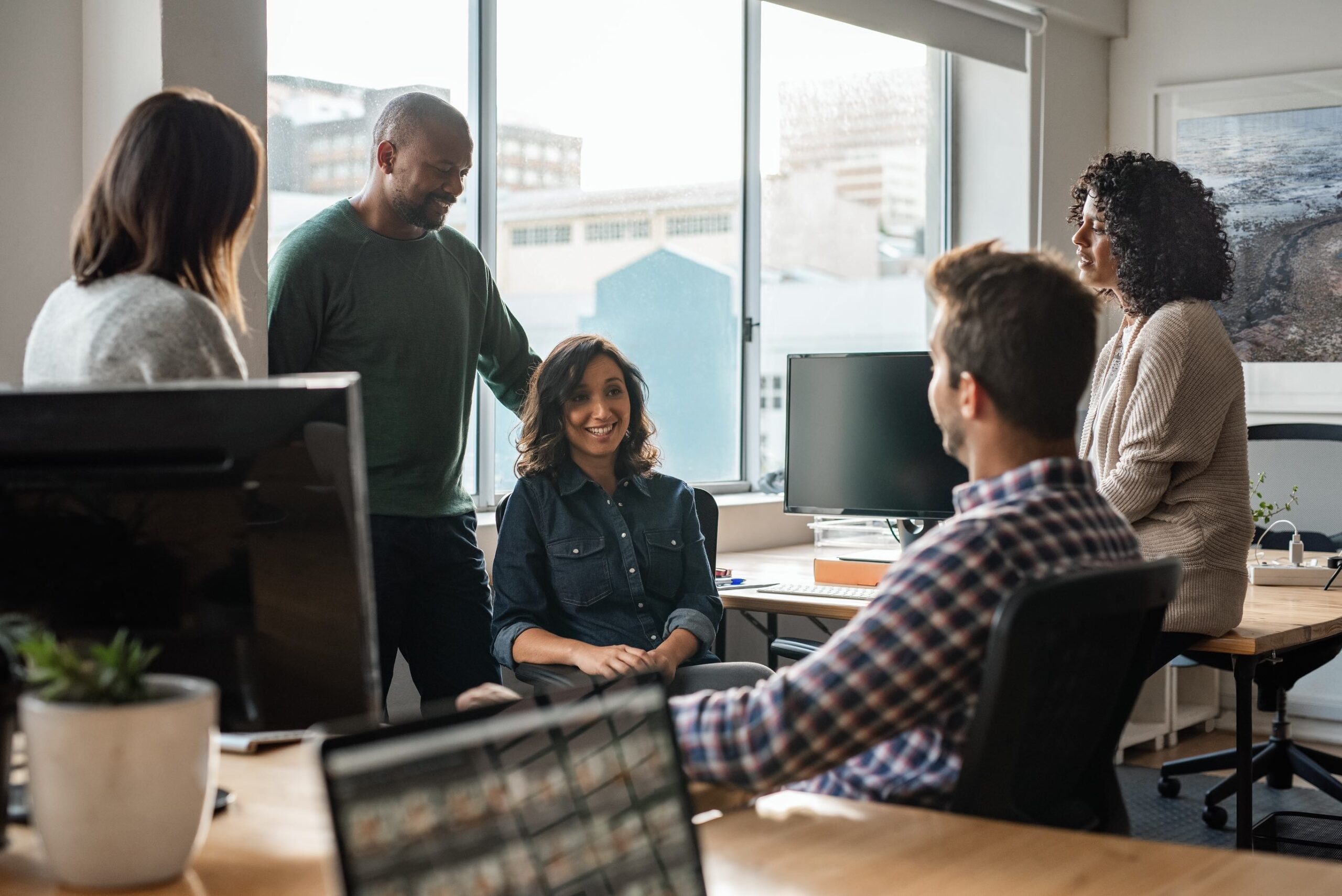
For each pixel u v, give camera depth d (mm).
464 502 2750
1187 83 4898
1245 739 2537
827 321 4578
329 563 1050
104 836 895
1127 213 2580
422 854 785
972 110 4926
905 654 1157
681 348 4031
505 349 2906
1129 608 1218
